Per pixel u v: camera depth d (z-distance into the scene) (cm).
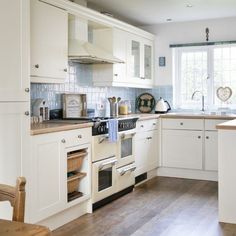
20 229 119
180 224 339
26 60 291
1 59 269
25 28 290
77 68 462
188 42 587
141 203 407
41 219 308
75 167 359
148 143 519
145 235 312
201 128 523
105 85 487
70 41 414
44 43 349
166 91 605
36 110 381
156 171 560
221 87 574
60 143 327
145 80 573
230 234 312
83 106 463
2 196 143
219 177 342
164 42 603
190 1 461
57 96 427
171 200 418
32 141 296
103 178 398
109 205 400
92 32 487
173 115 539
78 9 398
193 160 532
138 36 547
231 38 559
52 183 320
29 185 295
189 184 498
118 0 455
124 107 539
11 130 278
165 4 475
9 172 277
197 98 596
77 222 347
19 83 285
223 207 343
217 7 493
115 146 419
